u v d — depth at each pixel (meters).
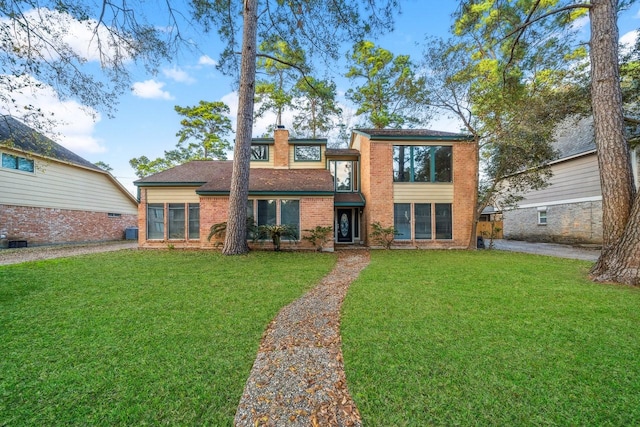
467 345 3.08
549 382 2.40
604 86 6.32
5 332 3.40
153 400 2.20
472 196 12.91
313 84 13.42
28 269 7.15
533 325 3.61
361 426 1.96
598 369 2.59
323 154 15.50
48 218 14.61
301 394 2.31
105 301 4.59
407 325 3.65
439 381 2.43
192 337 3.30
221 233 12.02
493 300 4.67
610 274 5.90
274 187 12.21
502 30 9.69
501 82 10.92
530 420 1.98
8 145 9.03
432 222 12.95
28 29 6.61
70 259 8.88
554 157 11.84
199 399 2.22
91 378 2.47
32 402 2.17
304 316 4.07
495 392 2.28
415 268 7.56
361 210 14.88
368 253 11.00
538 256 10.08
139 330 3.48
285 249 11.80
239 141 10.11
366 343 3.15
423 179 13.01
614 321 3.72
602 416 2.01
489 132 11.69
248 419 2.03
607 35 6.31
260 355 2.94
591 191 13.61
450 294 5.04
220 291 5.22
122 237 19.84
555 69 10.30
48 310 4.16
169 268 7.35
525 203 18.03
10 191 12.84
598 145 6.41
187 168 14.59
